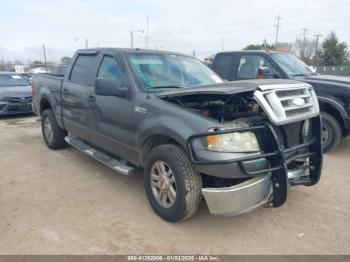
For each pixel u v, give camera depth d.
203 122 3.04
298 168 3.57
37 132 7.75
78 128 5.04
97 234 3.25
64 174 4.88
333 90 5.73
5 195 4.12
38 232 3.27
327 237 3.25
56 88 5.58
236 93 2.95
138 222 3.49
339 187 4.48
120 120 4.01
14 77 10.96
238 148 2.96
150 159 3.54
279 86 3.13
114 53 4.38
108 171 5.02
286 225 3.47
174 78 4.23
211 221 3.53
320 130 3.53
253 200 3.02
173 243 3.12
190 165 3.15
